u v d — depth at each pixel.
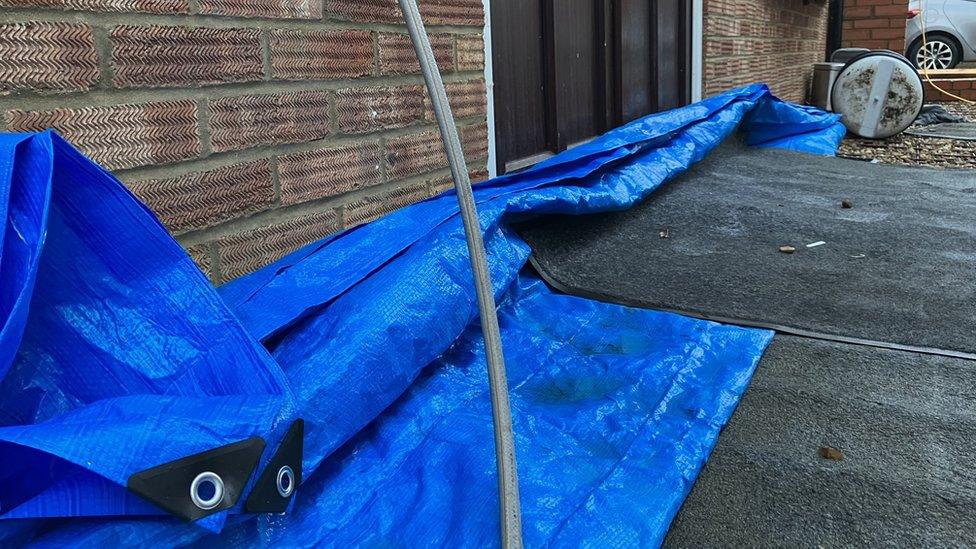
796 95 7.26
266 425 1.02
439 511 1.23
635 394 1.60
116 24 1.56
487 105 2.92
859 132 5.84
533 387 1.66
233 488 0.95
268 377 1.12
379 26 2.30
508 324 1.92
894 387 1.64
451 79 2.67
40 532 0.95
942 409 1.54
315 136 2.11
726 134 3.84
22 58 1.41
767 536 1.22
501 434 1.14
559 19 3.63
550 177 2.48
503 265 2.02
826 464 1.39
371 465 1.34
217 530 0.92
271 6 1.92
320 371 1.31
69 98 1.50
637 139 3.04
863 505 1.27
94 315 1.09
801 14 7.14
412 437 1.43
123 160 1.61
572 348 1.85
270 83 1.95
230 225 1.89
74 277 1.09
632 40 4.33
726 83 5.44
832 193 3.31
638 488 1.30
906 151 5.45
